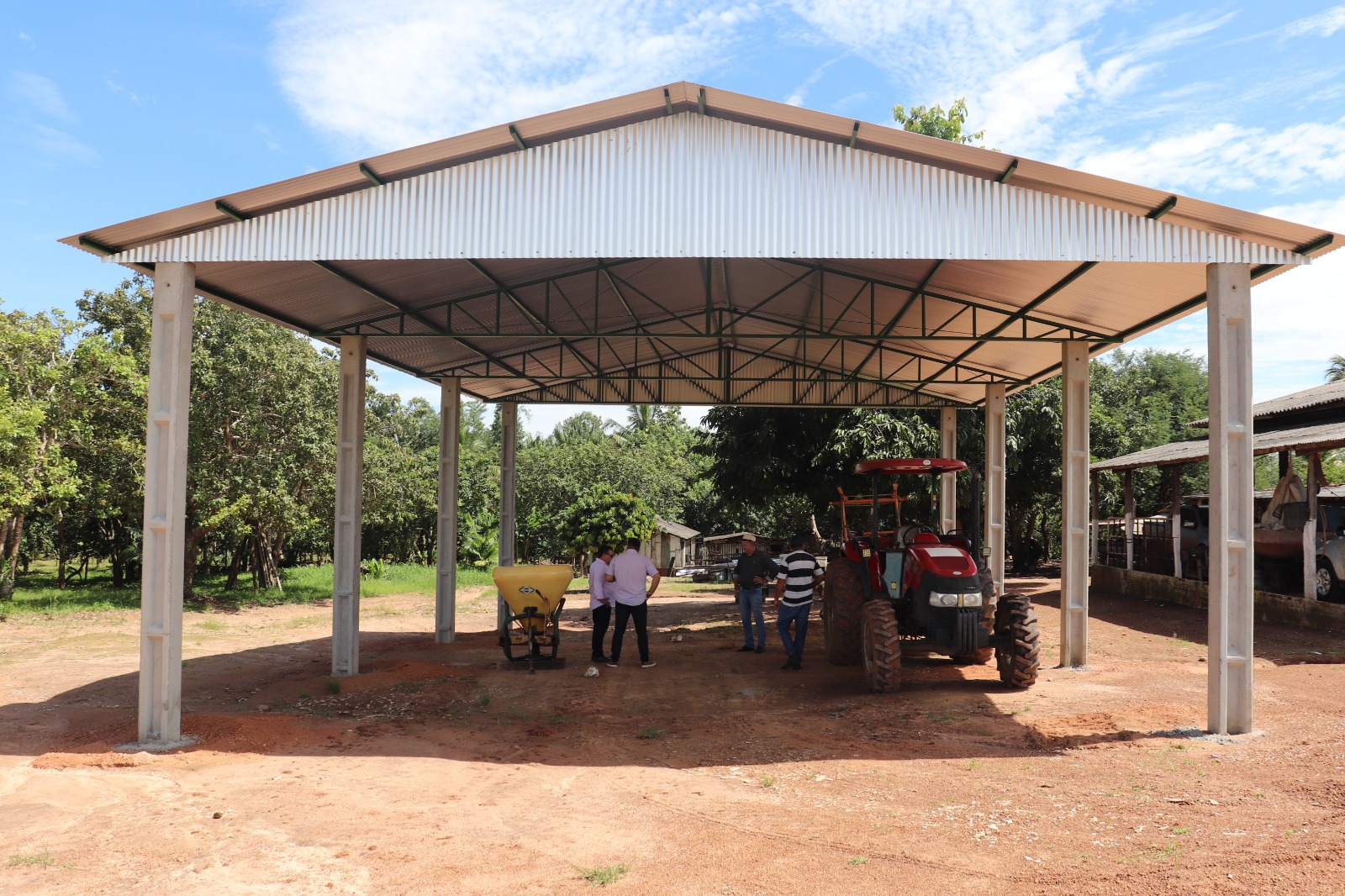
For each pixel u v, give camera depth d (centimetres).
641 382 1559
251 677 1045
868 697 834
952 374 1388
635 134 727
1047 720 717
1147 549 1830
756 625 1189
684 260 996
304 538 3453
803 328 1309
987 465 1362
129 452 1922
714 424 2016
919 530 953
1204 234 692
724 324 1340
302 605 2238
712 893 387
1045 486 2172
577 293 1109
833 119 687
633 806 516
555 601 1091
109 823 489
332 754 649
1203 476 3125
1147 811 480
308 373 2198
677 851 441
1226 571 670
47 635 1445
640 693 893
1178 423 3438
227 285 840
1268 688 828
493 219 726
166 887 398
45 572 3278
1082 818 475
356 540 1028
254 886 399
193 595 2175
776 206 713
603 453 4012
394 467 2473
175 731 680
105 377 1977
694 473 4550
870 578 984
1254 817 459
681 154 723
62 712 820
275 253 718
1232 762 578
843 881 398
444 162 727
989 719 726
